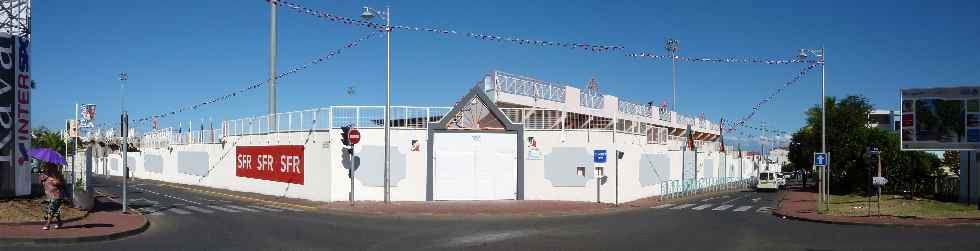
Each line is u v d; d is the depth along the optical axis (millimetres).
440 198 28125
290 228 17734
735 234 16859
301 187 30109
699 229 18125
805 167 53250
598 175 27094
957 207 26891
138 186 43281
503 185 28641
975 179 28438
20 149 20812
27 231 15430
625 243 14820
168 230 17172
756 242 15164
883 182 22781
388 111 26828
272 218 20875
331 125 28203
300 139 30406
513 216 22875
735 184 57250
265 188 33844
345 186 28078
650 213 24609
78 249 13562
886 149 42250
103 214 20422
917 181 40969
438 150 28219
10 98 20453
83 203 20984
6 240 14305
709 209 27047
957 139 26234
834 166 44688
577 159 29391
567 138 29453
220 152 40250
